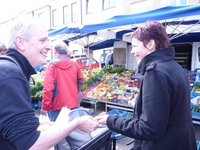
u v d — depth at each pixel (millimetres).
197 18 3889
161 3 10391
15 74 804
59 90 2479
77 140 1324
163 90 965
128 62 8930
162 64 1040
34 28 962
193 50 7754
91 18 15133
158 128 944
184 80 1094
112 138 1720
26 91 844
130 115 3414
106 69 6770
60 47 2557
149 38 1095
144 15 3334
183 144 1081
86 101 4902
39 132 833
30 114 797
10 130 726
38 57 1002
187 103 1118
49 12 19312
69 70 2557
